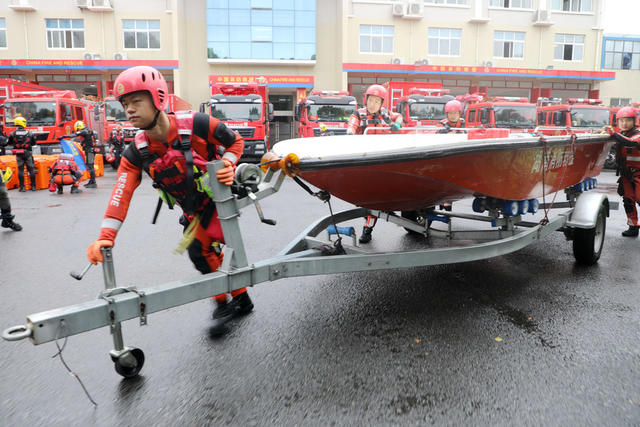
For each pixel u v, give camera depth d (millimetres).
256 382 2412
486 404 2191
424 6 29734
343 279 4148
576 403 2197
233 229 2588
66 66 27344
